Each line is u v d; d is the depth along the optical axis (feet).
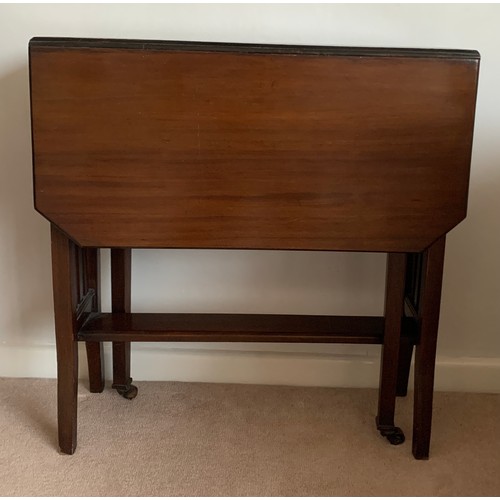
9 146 6.04
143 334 5.41
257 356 6.54
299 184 4.84
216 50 4.64
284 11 5.72
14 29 5.78
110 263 6.28
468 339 6.46
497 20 5.68
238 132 4.75
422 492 5.10
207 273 6.35
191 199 4.85
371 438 5.76
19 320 6.49
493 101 5.84
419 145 4.80
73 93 4.68
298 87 4.69
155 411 6.06
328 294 6.38
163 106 4.71
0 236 6.28
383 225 4.93
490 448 5.66
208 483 5.13
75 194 4.83
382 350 5.54
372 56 4.66
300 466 5.36
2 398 6.20
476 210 6.10
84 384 6.47
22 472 5.22
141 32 5.79
